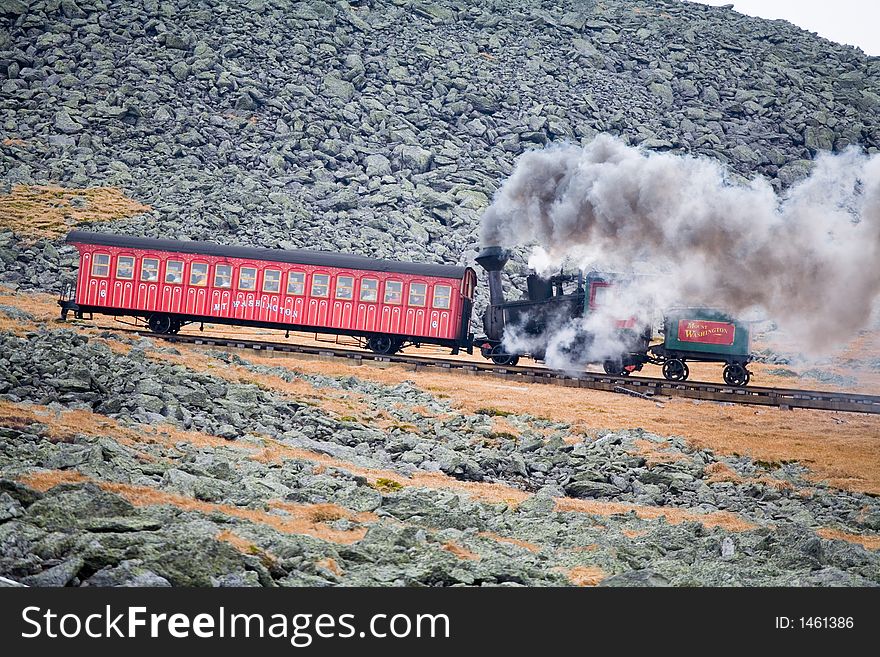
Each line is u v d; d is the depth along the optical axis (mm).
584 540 43688
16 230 181250
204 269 111188
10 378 60000
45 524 32156
